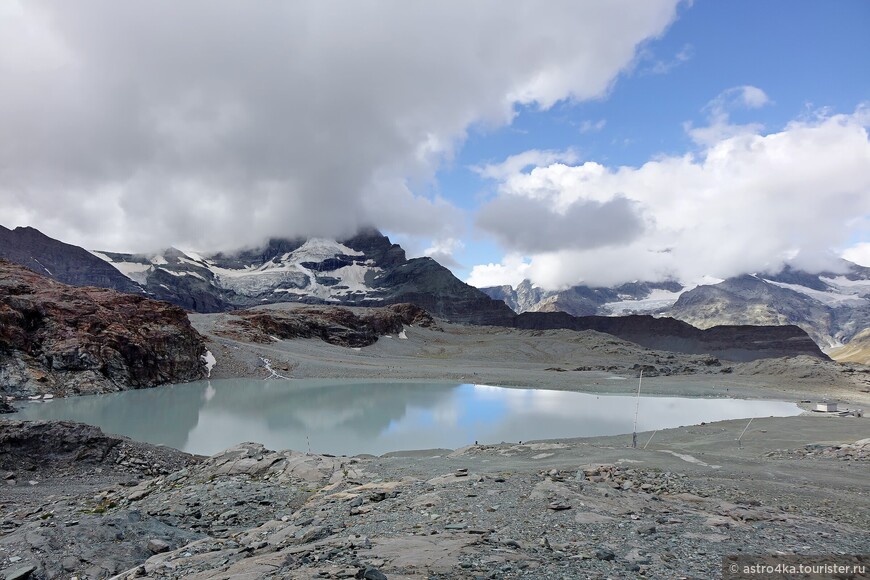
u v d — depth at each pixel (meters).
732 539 12.61
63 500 24.11
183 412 75.56
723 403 102.12
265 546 13.86
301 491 23.17
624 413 84.94
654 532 13.27
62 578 12.99
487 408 88.94
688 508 17.05
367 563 10.44
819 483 23.23
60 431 34.66
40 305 99.62
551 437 62.25
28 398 82.81
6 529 18.67
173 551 14.34
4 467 30.89
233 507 20.83
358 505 18.88
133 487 26.17
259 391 106.19
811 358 166.50
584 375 167.88
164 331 122.19
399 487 21.30
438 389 118.12
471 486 20.14
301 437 60.00
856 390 137.88
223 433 60.97
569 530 13.48
